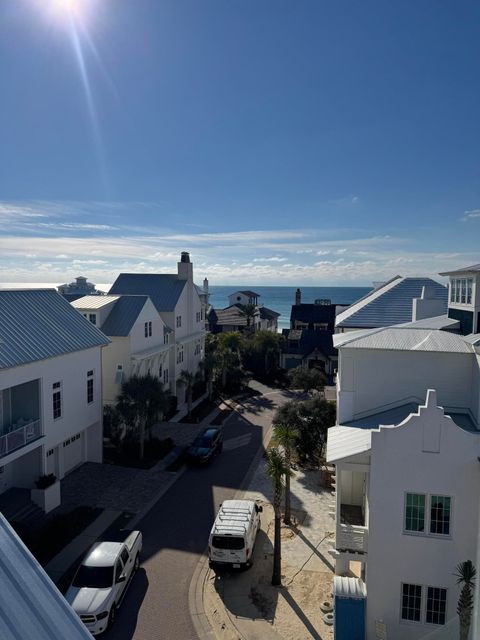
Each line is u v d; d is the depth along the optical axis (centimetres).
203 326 5025
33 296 2595
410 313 3106
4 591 556
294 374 4384
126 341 3256
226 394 4600
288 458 2094
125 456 2888
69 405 2447
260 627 1470
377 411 1878
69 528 2020
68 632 555
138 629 1467
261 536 2011
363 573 1628
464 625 1213
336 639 1416
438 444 1388
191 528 2064
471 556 1377
